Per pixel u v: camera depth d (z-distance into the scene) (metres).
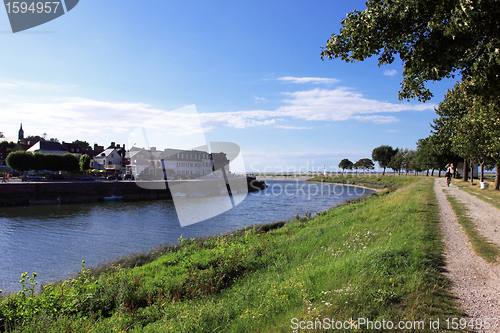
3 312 6.26
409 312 4.43
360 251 8.20
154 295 7.72
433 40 5.30
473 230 10.57
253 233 15.80
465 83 6.31
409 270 6.16
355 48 6.57
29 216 32.41
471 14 4.57
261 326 4.78
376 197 32.47
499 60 5.10
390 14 5.97
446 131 40.56
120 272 9.69
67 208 38.56
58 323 6.17
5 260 16.98
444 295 5.13
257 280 8.07
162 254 13.19
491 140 23.30
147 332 5.61
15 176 65.81
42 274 14.70
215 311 5.88
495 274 6.23
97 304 7.46
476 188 30.95
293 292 5.76
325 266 7.21
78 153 95.56
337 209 24.78
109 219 29.84
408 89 7.73
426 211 14.66
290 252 10.48
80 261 16.64
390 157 108.50
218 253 10.78
